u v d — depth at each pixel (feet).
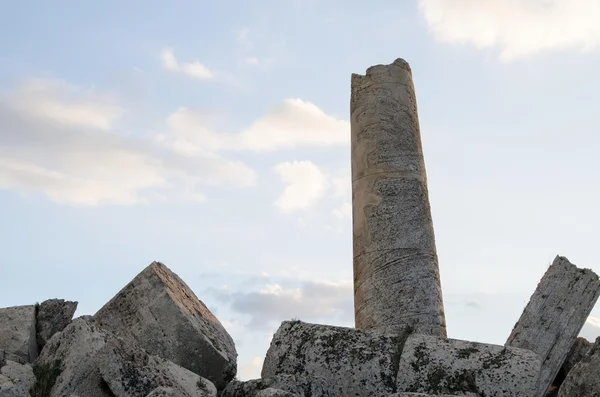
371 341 40.75
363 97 51.75
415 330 42.55
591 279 46.14
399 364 39.83
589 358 36.94
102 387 36.68
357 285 48.57
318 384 38.68
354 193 50.47
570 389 36.78
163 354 41.37
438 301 47.29
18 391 33.35
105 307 43.21
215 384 41.63
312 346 41.04
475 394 38.29
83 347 37.78
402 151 50.14
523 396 38.01
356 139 51.24
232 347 44.47
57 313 45.29
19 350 41.73
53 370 37.37
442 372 39.09
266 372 41.34
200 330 42.22
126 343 37.29
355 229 49.73
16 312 43.88
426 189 50.47
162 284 42.98
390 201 48.88
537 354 40.55
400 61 52.70
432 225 49.62
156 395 33.63
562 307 45.65
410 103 51.90
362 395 39.34
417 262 47.57
